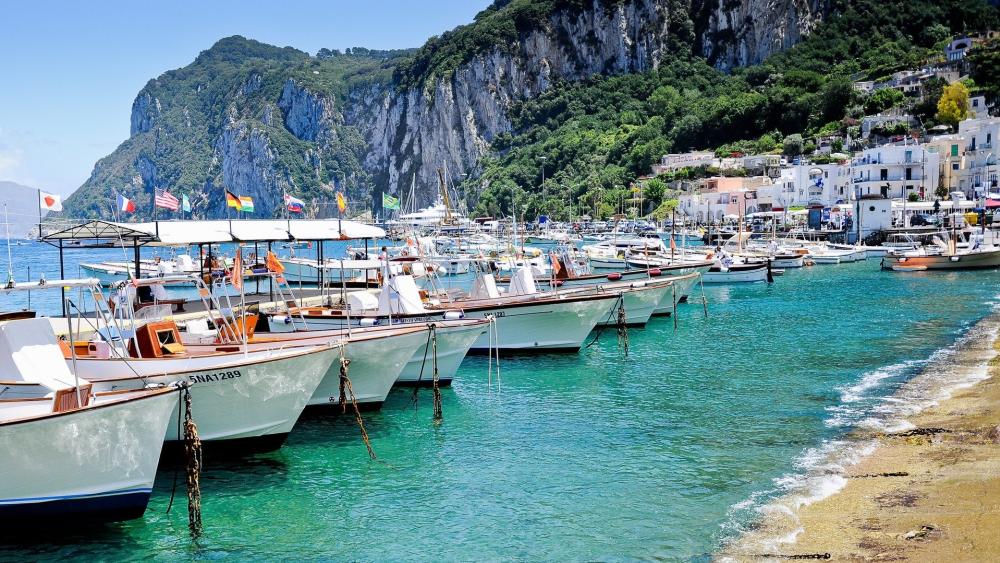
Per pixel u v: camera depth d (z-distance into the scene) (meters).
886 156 129.62
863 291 67.81
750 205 159.75
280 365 23.61
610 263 79.19
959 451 22.66
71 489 18.94
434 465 23.89
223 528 19.67
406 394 32.31
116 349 26.36
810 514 19.05
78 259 130.25
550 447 25.41
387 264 43.84
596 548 18.00
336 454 24.98
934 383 31.89
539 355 40.38
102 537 19.22
